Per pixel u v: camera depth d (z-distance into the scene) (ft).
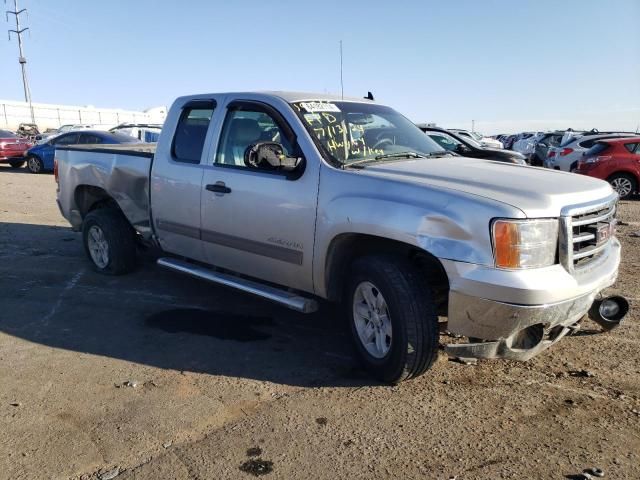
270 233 14.40
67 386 12.61
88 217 21.42
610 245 13.26
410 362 11.85
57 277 21.18
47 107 194.18
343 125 14.82
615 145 44.27
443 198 11.29
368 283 12.63
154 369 13.51
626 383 12.64
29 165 64.75
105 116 211.61
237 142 15.72
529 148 83.51
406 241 11.46
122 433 10.74
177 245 17.81
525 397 12.07
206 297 18.89
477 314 10.86
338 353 14.48
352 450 10.19
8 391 12.37
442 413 11.43
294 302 14.01
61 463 9.80
